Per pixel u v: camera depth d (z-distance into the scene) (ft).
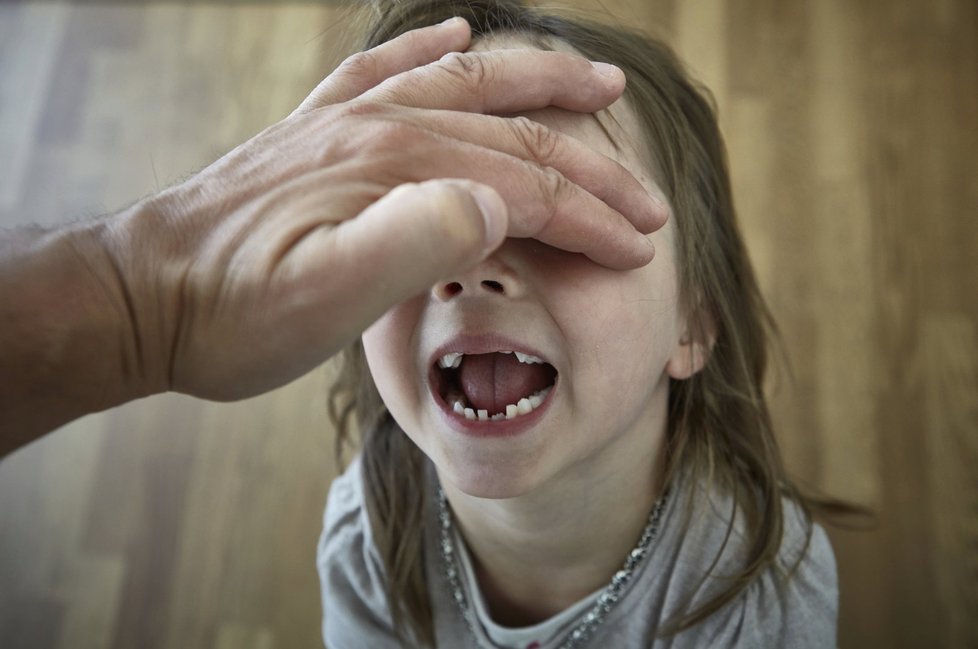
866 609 2.01
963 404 2.21
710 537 1.21
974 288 2.34
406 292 0.68
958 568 2.04
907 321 2.31
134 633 2.16
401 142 0.75
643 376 1.03
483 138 0.83
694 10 2.74
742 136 2.57
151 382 0.77
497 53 0.93
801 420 2.22
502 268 0.90
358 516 1.41
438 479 1.31
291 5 3.00
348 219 0.71
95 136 2.80
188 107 2.83
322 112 0.80
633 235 0.87
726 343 1.35
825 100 2.60
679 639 1.17
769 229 2.45
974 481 2.13
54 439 2.39
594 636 1.22
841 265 2.39
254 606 2.18
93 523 2.29
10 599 2.20
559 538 1.17
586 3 1.43
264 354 0.72
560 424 0.97
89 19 3.01
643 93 1.17
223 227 0.73
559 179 0.82
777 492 1.30
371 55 0.97
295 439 2.36
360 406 1.46
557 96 0.95
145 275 0.73
